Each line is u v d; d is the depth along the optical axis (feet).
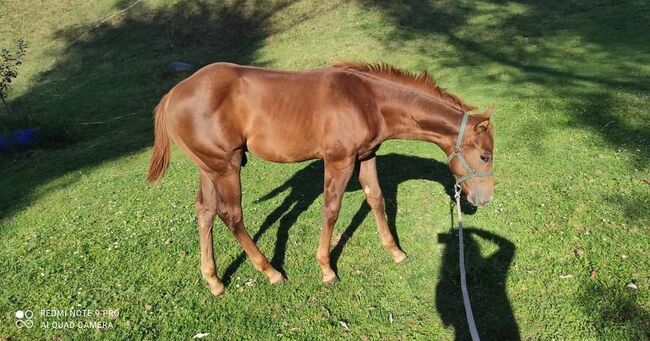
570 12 40.78
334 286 14.28
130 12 49.52
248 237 14.07
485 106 26.07
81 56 45.52
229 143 12.98
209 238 14.08
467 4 45.29
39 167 26.94
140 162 25.90
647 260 13.83
